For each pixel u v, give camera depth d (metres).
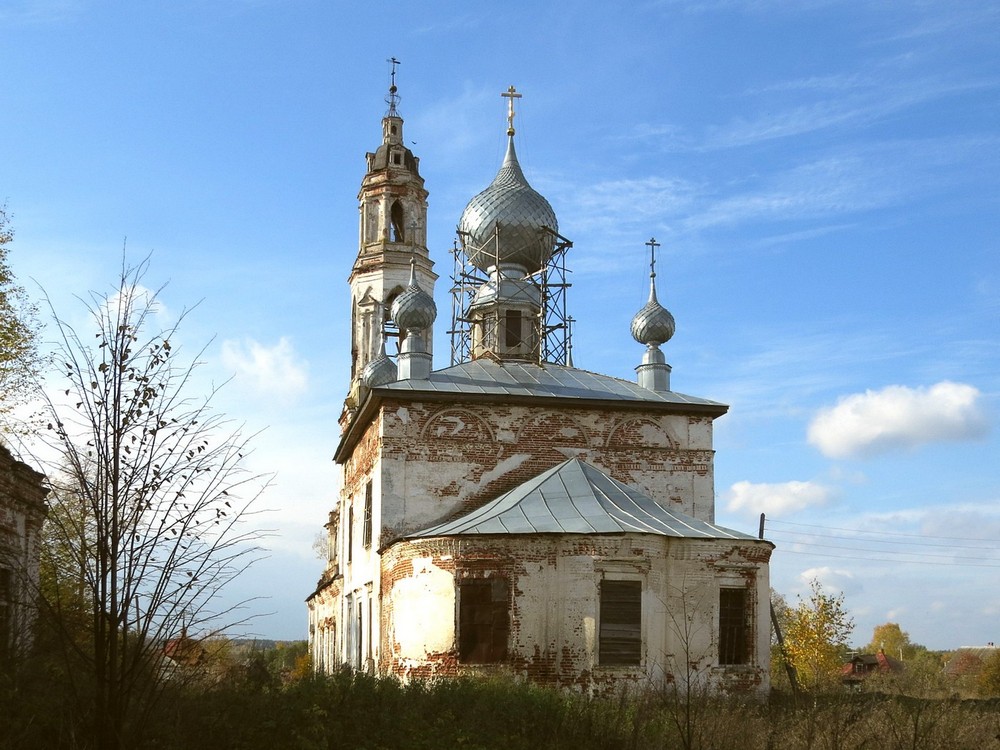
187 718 13.46
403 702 17.86
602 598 25.16
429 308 38.47
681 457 32.66
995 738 15.85
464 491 30.78
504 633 25.38
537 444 31.59
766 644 26.02
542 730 16.70
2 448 20.83
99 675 11.91
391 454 30.55
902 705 18.41
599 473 29.48
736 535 26.53
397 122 55.59
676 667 25.08
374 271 53.38
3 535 20.89
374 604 30.91
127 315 11.83
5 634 14.37
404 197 54.69
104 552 11.76
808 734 15.97
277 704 15.03
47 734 12.55
